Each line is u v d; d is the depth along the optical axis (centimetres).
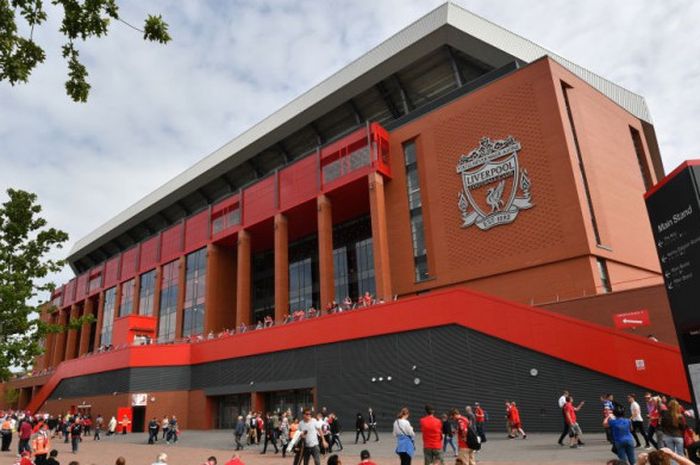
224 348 4281
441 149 4112
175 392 4431
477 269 3666
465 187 3881
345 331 3422
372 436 2830
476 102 3978
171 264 6309
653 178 4500
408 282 4044
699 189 823
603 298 2739
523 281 3428
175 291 6100
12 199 1766
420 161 4234
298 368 3656
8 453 2556
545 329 2522
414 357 3027
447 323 2919
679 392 2055
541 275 3356
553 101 3553
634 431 1644
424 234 4056
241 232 5344
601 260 3353
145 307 6550
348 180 4419
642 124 4856
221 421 4234
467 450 1327
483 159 3825
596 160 3762
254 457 2312
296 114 5497
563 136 3447
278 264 4825
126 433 4122
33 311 1747
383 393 3120
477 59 4488
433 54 4638
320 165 4706
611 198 3741
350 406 3269
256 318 6044
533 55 4550
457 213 3881
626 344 2242
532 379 2512
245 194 5450
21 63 945
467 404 2720
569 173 3366
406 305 3141
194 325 5684
